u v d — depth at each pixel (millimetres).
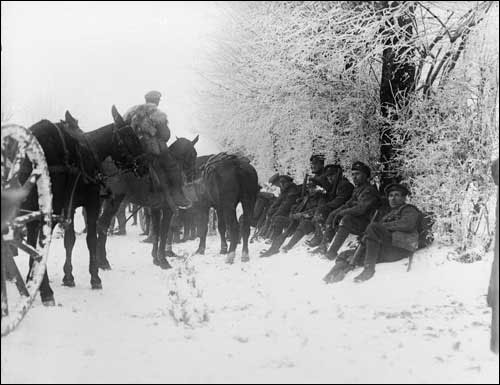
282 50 14914
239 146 21531
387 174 13328
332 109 15523
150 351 6785
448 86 11508
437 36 12203
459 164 10844
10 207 6750
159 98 13094
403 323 7625
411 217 10039
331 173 13227
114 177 12477
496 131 10570
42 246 7922
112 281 11383
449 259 10055
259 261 12820
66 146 9656
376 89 14773
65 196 9625
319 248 12086
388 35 12422
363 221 11406
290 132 18266
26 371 6125
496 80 10719
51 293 9086
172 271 12492
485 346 6668
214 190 13266
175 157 13102
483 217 11109
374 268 9844
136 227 24453
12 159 7621
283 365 6195
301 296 9383
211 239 18312
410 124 12156
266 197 17094
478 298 8500
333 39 13484
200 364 6285
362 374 5883
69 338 7336
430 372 5914
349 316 8070
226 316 8398
